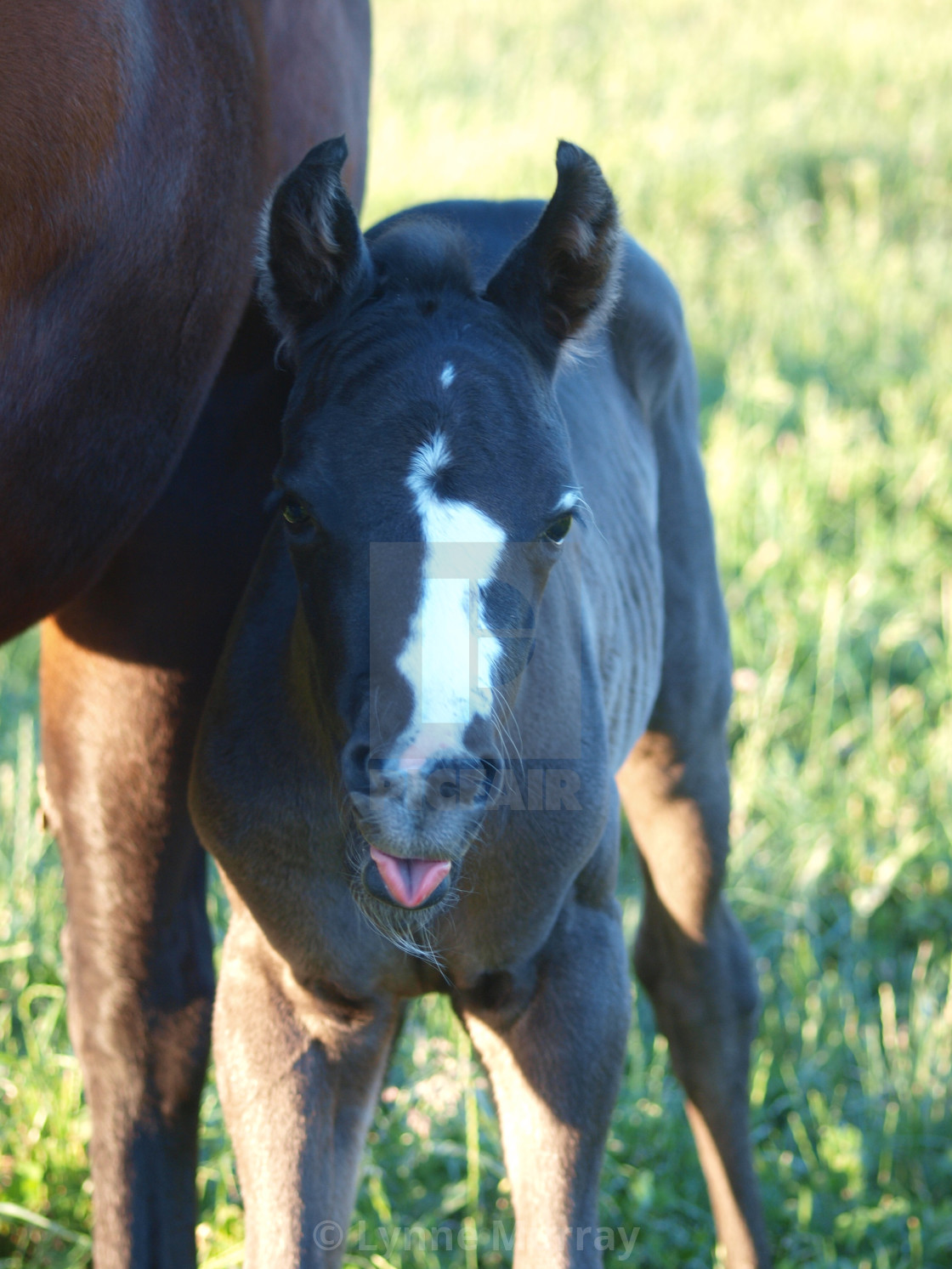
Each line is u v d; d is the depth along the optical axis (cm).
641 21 2023
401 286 272
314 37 358
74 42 251
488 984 305
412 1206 406
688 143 1396
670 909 416
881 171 1306
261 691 292
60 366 266
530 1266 296
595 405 380
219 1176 404
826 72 1709
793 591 693
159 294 279
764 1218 408
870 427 838
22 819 500
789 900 526
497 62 1792
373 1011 303
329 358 263
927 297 1034
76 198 256
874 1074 445
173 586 324
